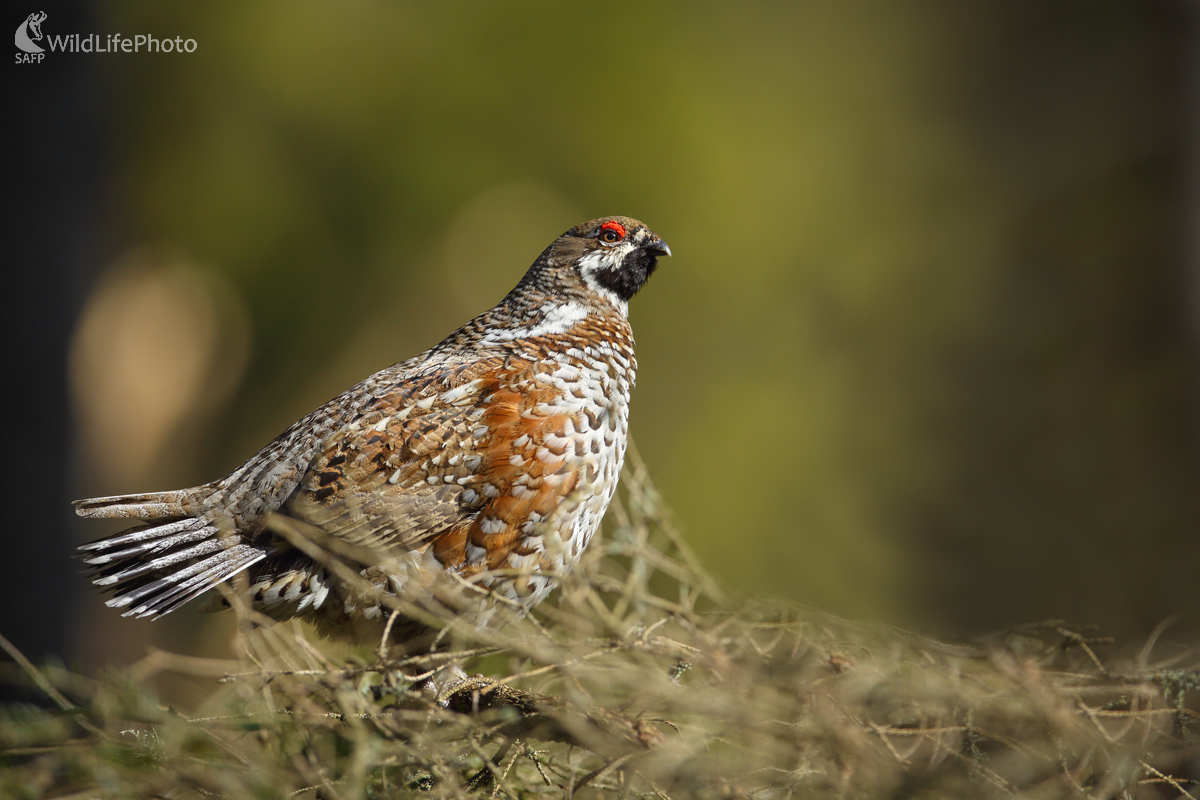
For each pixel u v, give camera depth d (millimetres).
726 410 16531
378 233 17969
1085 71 14609
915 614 13148
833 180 18875
